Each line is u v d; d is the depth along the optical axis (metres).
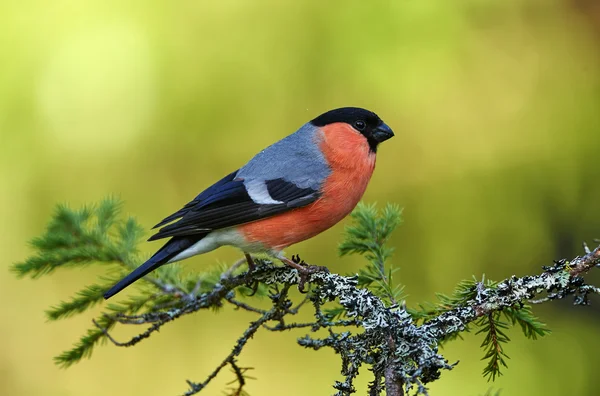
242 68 10.84
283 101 10.80
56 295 10.81
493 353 5.89
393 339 5.38
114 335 10.62
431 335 5.48
